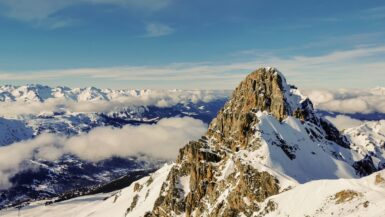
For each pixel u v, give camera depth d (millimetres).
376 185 115375
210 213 186250
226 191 186375
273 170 179500
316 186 132750
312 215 116938
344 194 116750
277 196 147625
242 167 185250
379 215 94438
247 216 165000
